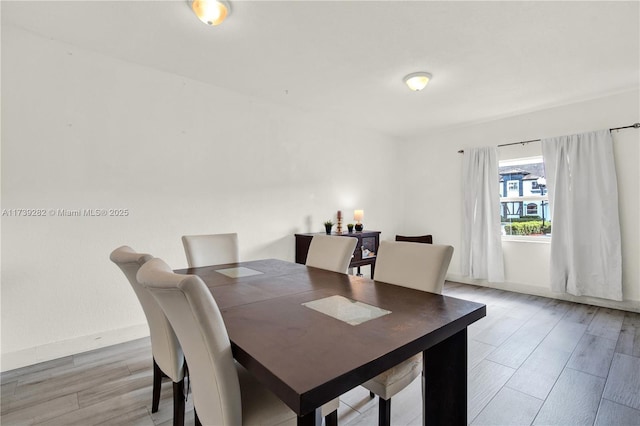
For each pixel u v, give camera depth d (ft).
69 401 5.92
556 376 6.74
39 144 7.63
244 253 11.37
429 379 4.58
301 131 13.16
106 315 8.47
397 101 11.97
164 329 4.66
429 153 16.80
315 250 7.91
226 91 10.91
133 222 9.00
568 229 11.87
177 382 4.66
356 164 15.39
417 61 8.82
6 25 7.20
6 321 7.20
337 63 8.97
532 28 7.25
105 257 8.51
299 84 10.46
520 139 13.47
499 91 10.97
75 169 8.10
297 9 6.57
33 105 7.55
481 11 6.65
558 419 5.39
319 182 13.83
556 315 10.55
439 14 6.75
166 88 9.59
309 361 2.83
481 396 6.05
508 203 14.32
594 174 11.39
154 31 7.42
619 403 5.78
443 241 16.20
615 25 7.11
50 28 7.32
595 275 11.39
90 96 8.31
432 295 5.00
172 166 9.71
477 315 4.23
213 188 10.60
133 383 6.56
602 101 11.45
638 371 6.88
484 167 14.33
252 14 6.72
